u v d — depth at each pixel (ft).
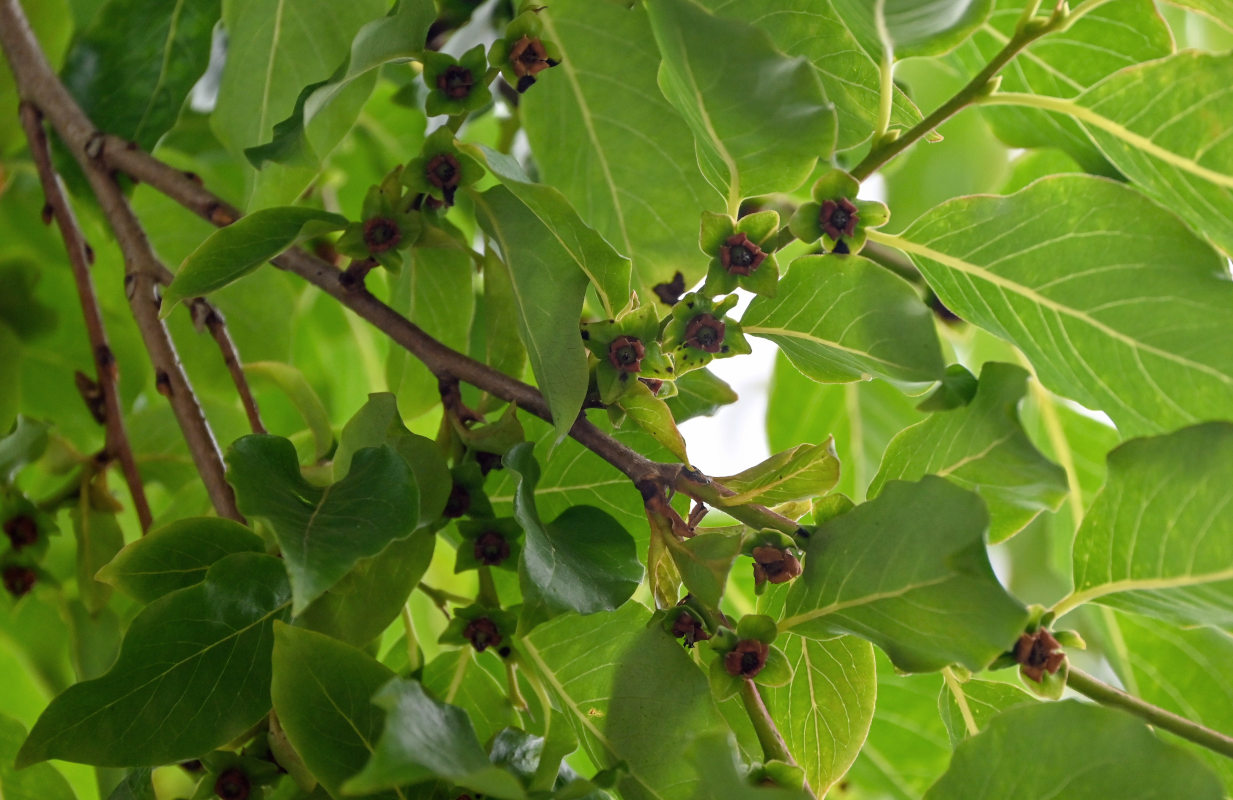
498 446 2.34
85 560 2.73
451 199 2.32
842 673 2.31
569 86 2.61
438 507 2.26
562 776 2.25
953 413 2.22
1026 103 2.26
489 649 2.50
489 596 2.37
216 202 2.72
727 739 1.99
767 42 2.02
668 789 2.19
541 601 2.07
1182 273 2.18
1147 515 2.15
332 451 2.60
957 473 2.21
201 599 2.21
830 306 2.23
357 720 2.13
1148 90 2.23
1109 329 2.23
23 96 2.88
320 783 2.14
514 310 2.45
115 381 2.82
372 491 2.08
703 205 2.63
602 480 2.46
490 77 2.31
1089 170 2.65
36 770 2.57
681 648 2.20
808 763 2.32
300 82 2.64
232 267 2.29
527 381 2.68
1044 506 2.20
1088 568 2.19
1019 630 2.04
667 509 2.22
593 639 2.26
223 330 2.64
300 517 2.05
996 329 2.31
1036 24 2.22
